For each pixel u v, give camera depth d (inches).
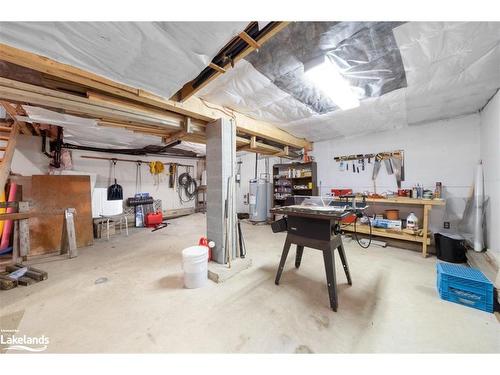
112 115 87.4
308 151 200.1
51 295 79.7
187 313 67.9
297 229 81.9
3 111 131.2
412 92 96.1
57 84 73.9
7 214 107.6
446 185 133.0
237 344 54.8
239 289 83.5
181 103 88.7
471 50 66.0
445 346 53.4
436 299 75.2
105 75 61.5
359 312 67.9
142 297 77.8
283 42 62.3
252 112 117.4
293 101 103.7
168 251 133.6
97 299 76.6
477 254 102.3
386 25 55.5
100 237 170.2
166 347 53.9
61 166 178.7
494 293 69.2
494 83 87.9
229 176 105.0
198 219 255.8
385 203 156.9
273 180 228.5
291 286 85.8
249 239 161.3
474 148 123.1
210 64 63.4
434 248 127.6
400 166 150.6
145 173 251.4
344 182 179.2
